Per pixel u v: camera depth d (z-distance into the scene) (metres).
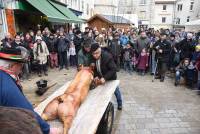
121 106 4.93
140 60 8.41
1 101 1.49
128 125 4.20
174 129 4.06
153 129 4.05
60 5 14.71
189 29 18.16
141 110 4.95
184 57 7.90
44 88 6.00
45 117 2.59
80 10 20.95
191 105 5.29
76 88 3.21
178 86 6.96
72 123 2.60
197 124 4.28
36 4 9.54
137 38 9.10
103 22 20.48
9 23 8.46
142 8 42.81
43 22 11.75
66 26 16.05
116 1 34.84
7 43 7.05
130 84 7.13
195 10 39.00
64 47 9.22
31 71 8.53
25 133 0.71
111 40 9.00
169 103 5.42
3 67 1.69
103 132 3.39
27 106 1.58
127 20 30.12
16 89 1.57
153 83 7.30
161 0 42.09
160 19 43.12
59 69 9.31
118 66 9.08
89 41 4.14
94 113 2.80
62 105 2.64
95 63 4.11
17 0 8.34
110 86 3.86
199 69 6.40
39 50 7.99
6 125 0.70
